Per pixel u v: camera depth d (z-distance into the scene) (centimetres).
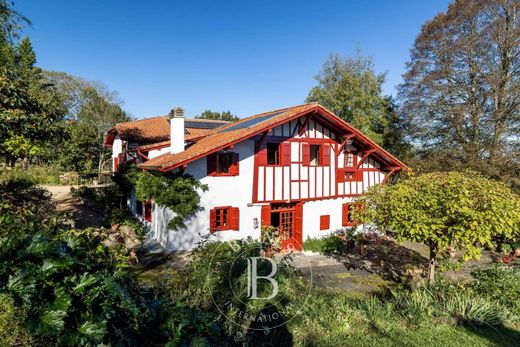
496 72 1855
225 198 1212
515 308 727
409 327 595
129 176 1627
